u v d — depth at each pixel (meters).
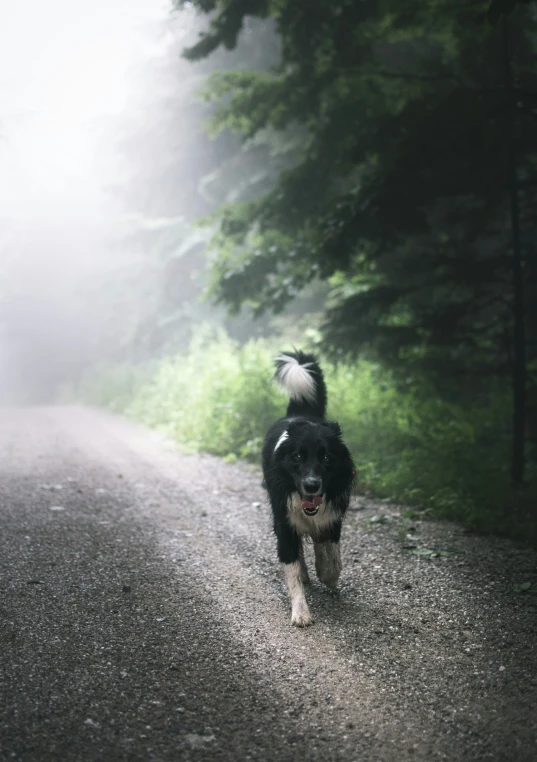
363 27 8.57
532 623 4.07
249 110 9.62
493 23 5.35
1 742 2.87
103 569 5.09
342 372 11.13
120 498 7.43
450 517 6.50
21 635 3.91
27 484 8.08
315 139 9.35
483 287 9.67
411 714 3.14
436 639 3.91
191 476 8.64
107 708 3.17
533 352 11.01
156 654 3.72
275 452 4.46
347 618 4.23
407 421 9.26
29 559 5.26
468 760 2.80
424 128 7.40
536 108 7.86
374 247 8.88
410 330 8.91
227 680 3.45
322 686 3.39
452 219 8.63
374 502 7.14
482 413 9.89
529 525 5.95
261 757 2.82
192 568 5.14
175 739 2.94
